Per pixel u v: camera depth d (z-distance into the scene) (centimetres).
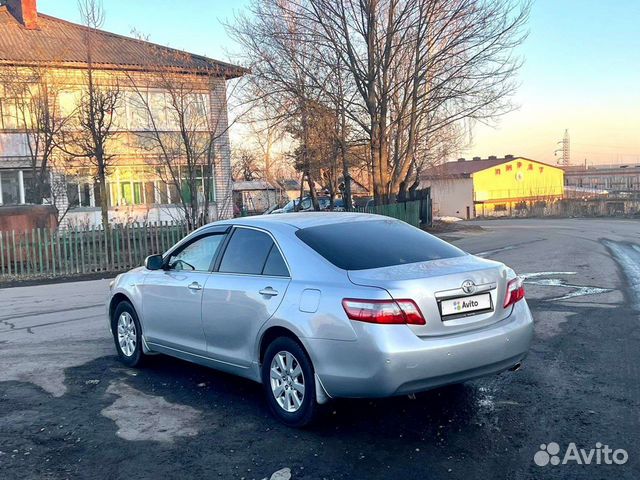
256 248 505
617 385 519
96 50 2528
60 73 2356
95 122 2170
